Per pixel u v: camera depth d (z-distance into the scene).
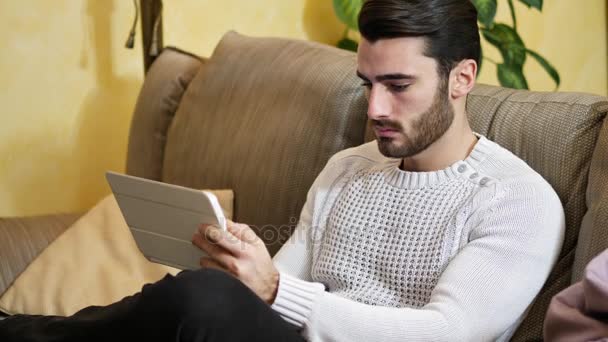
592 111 1.39
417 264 1.38
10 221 2.02
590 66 3.40
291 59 1.92
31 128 2.59
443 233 1.36
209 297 1.12
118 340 1.20
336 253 1.48
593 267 1.04
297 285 1.30
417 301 1.37
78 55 2.61
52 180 2.64
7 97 2.54
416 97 1.34
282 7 2.83
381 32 1.32
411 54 1.32
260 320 1.16
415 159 1.44
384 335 1.25
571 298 1.08
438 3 1.33
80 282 1.82
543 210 1.31
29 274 1.86
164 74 2.31
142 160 2.30
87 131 2.67
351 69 1.78
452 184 1.39
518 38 2.70
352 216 1.48
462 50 1.35
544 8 3.25
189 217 1.31
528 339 1.32
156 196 1.33
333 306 1.28
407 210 1.42
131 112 2.72
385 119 1.36
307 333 1.29
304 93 1.82
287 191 1.78
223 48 2.14
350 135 1.74
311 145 1.76
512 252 1.28
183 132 2.10
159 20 2.48
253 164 1.86
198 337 1.12
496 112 1.50
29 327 1.31
